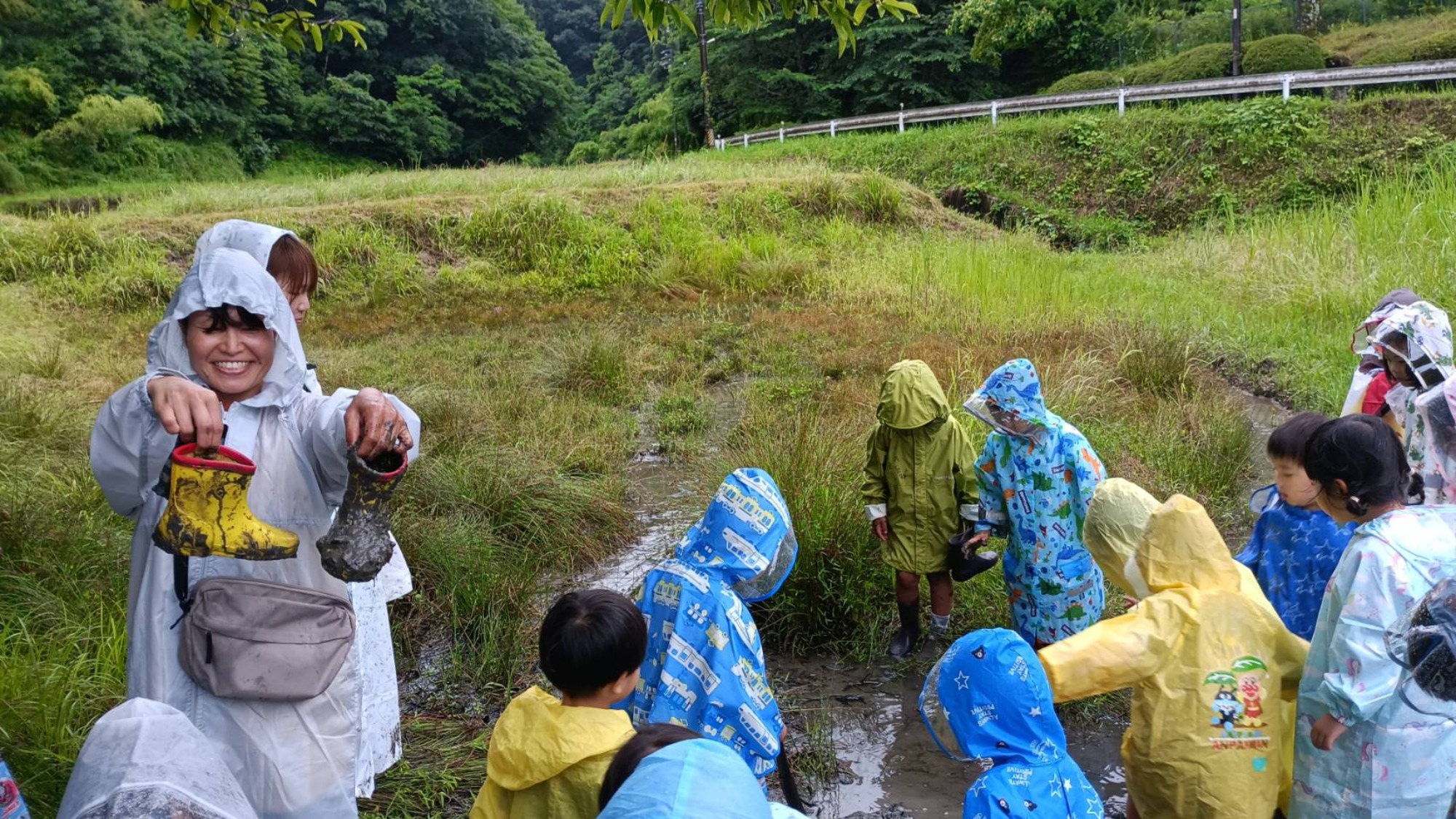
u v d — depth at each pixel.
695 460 7.57
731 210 19.16
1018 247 16.41
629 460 7.96
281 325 2.42
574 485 6.62
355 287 15.70
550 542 5.99
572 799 2.41
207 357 2.34
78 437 7.04
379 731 3.46
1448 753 2.60
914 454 4.54
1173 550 2.81
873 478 4.70
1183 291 12.35
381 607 3.49
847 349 10.70
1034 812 2.46
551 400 8.91
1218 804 2.68
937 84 39.84
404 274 16.17
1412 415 4.01
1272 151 22.42
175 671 2.35
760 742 3.01
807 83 42.00
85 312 14.01
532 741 2.46
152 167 39.47
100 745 1.58
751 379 10.20
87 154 37.25
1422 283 9.77
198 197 18.88
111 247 15.63
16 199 25.70
